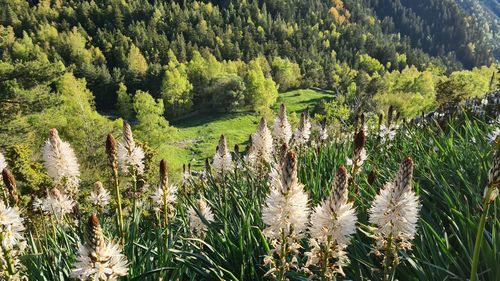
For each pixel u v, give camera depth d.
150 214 7.47
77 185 6.60
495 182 2.95
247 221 5.10
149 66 103.69
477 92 77.69
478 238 3.14
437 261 4.22
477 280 3.69
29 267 5.23
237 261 4.89
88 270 3.31
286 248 3.72
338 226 3.39
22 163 18.53
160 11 151.00
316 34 170.75
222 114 95.12
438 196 5.74
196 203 6.29
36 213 7.88
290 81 123.25
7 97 21.95
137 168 6.12
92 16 140.25
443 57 191.75
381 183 6.54
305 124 7.97
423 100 69.75
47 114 25.94
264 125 7.03
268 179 6.83
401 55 169.50
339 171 3.36
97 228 3.31
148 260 4.87
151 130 48.47
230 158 7.42
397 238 3.52
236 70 116.75
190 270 5.04
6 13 123.25
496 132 6.12
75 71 95.25
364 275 4.44
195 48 131.12
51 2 145.25
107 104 98.62
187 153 67.50
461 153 7.06
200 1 182.38
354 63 157.38
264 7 175.88
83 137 33.47
